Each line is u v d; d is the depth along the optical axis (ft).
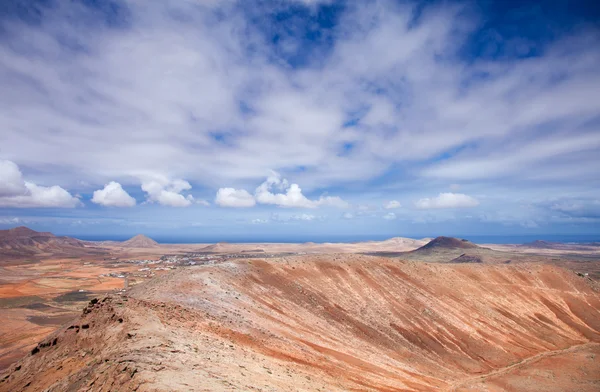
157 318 115.14
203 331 119.75
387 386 132.98
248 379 80.69
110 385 67.72
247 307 178.91
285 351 131.95
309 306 219.61
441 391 155.33
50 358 104.06
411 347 212.43
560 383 194.49
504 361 224.33
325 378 115.24
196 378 69.51
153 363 73.97
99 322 112.98
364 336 207.31
